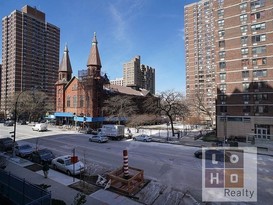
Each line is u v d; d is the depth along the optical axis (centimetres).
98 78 6222
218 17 4966
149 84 15788
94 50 6538
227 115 4684
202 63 12131
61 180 1717
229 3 4825
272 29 4291
